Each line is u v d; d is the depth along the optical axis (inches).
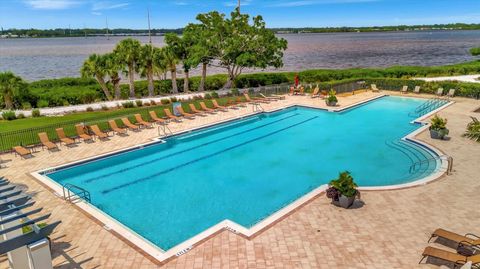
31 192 551.2
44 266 298.0
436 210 468.4
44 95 1360.7
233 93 1397.6
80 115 1071.0
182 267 361.4
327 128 952.9
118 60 1387.8
